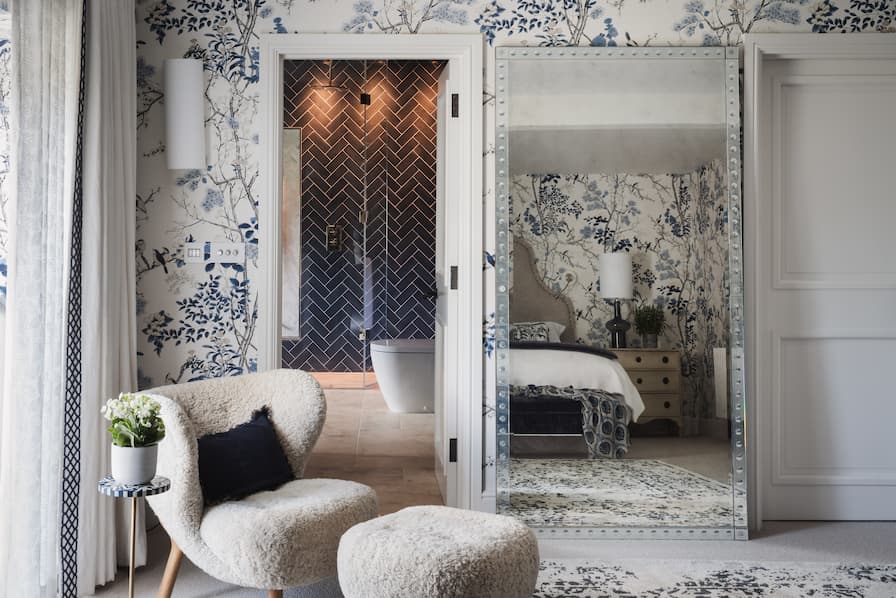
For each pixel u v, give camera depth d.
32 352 2.34
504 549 1.99
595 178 3.39
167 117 3.24
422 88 6.92
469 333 3.37
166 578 2.45
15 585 2.28
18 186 2.30
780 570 2.87
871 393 3.49
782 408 3.49
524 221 3.39
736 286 3.36
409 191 6.92
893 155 3.48
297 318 6.89
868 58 3.41
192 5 3.31
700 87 3.38
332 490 2.44
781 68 3.47
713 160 3.38
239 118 3.32
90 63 2.68
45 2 2.41
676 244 3.38
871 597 2.60
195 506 2.27
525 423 3.37
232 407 2.67
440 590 1.88
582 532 3.30
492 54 3.39
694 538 3.27
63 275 2.55
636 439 3.35
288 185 6.85
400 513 2.26
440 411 3.88
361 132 6.88
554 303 3.38
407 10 3.36
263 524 2.15
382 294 6.92
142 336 3.32
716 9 3.40
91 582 2.62
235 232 3.32
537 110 3.38
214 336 3.32
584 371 3.37
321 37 3.32
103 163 2.76
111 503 2.76
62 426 2.54
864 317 3.48
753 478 3.39
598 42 3.40
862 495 3.50
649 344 3.38
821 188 3.48
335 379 6.93
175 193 3.31
